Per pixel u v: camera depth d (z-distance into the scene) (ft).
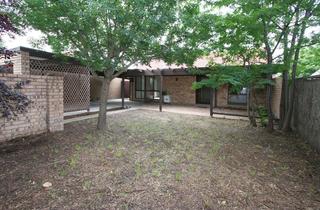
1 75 13.14
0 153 12.03
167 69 37.11
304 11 17.33
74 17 14.20
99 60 17.19
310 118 15.62
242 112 32.89
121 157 12.15
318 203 7.97
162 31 15.20
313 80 15.16
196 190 8.64
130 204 7.54
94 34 16.30
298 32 17.67
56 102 17.46
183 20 15.19
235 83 18.13
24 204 7.32
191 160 12.03
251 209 7.48
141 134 17.93
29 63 22.41
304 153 13.80
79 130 18.51
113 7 12.68
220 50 19.85
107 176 9.61
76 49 18.65
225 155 13.10
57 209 7.10
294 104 19.63
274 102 27.25
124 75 40.50
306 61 26.03
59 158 11.60
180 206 7.53
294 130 19.76
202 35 17.07
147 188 8.66
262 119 22.88
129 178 9.50
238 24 16.69
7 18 7.99
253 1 15.87
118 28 14.70
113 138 16.28
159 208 7.37
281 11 16.16
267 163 11.90
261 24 16.75
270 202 7.95
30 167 10.31
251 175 10.23
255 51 20.18
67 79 27.09
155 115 29.04
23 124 14.99
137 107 39.09
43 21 14.56
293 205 7.80
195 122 24.26
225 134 18.74
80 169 10.25
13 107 8.23
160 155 12.73
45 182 8.85
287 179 9.91
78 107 28.43
